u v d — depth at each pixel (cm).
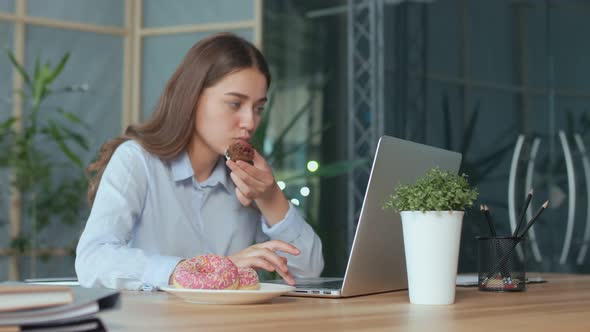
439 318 89
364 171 479
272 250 134
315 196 488
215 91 163
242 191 162
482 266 137
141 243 169
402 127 476
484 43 474
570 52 458
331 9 499
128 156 166
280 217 166
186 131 168
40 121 503
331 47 498
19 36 501
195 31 520
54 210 482
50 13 513
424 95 476
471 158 468
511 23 471
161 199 170
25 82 502
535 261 439
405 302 113
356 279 122
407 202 111
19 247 473
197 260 110
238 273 110
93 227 152
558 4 462
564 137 451
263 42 505
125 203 159
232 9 517
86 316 65
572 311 98
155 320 83
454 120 473
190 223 173
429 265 108
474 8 477
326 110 495
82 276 140
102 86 523
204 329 75
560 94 458
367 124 485
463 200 109
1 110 496
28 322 62
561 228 441
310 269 169
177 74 168
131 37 530
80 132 514
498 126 468
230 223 179
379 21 481
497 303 112
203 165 176
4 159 466
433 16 479
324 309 99
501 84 470
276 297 119
